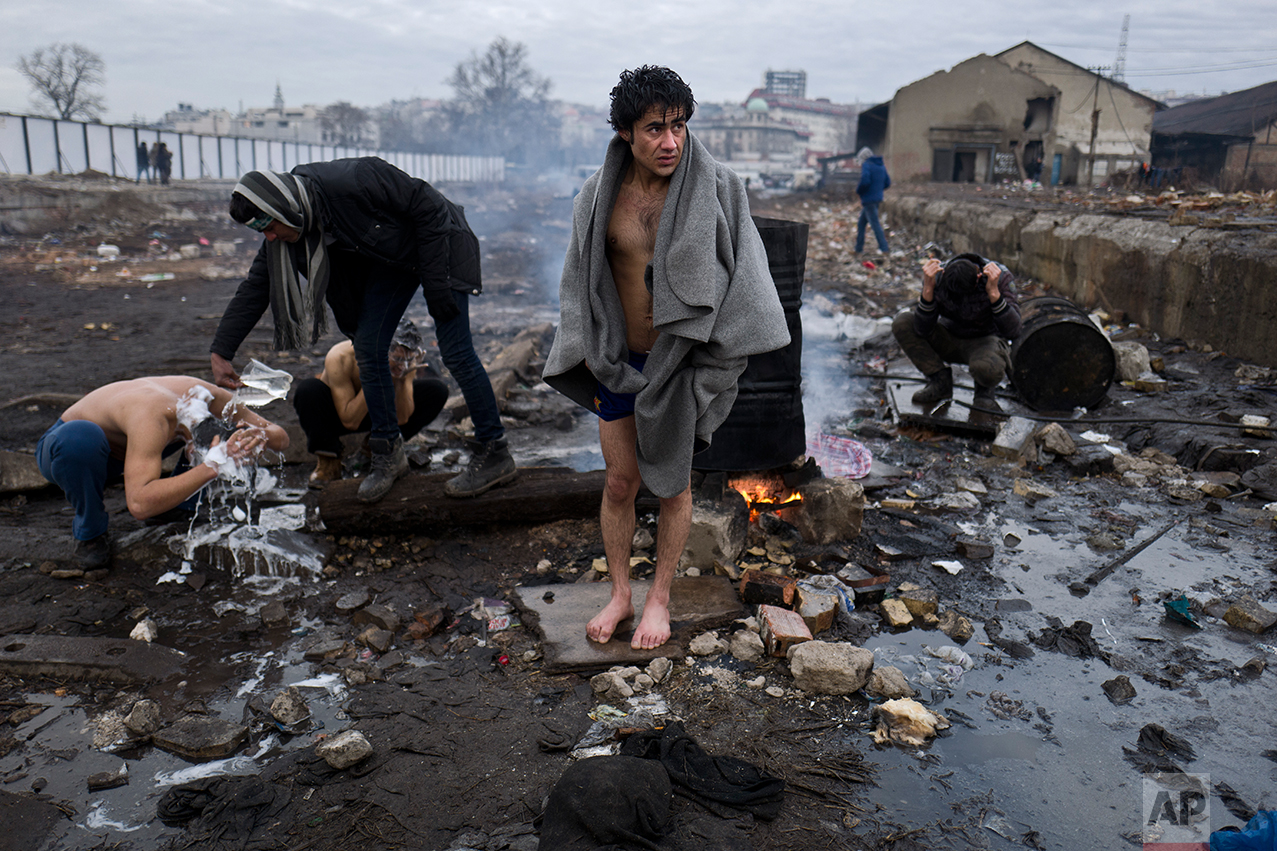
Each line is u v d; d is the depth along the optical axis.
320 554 3.41
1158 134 33.62
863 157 13.23
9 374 6.69
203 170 32.91
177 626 2.93
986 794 2.05
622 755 2.13
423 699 2.47
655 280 2.25
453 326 3.42
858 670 2.47
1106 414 5.00
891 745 2.25
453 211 3.38
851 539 3.49
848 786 2.08
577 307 2.38
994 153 31.41
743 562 3.34
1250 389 5.12
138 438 3.05
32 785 2.13
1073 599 3.02
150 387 3.19
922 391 5.14
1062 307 5.09
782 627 2.68
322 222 3.06
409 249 3.25
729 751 2.23
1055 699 2.43
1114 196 15.22
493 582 3.24
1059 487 4.11
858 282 10.88
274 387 3.49
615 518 2.68
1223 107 34.44
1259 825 1.77
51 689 2.58
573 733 2.29
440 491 3.59
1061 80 30.72
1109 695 2.44
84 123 26.52
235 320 3.42
